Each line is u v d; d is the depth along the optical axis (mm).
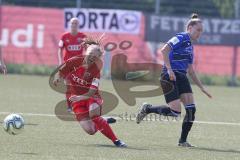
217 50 94000
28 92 67375
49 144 33688
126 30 90500
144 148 33469
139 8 107375
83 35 49969
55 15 96625
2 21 97312
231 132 42000
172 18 91750
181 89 35156
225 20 91250
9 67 97250
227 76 94125
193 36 35094
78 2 99812
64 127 40906
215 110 56469
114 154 30969
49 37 96812
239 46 91250
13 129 33375
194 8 107312
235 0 98250
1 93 64938
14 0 107938
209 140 37812
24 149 31656
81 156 30094
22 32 97250
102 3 106938
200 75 94062
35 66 97250
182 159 30234
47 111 49781
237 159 31000
